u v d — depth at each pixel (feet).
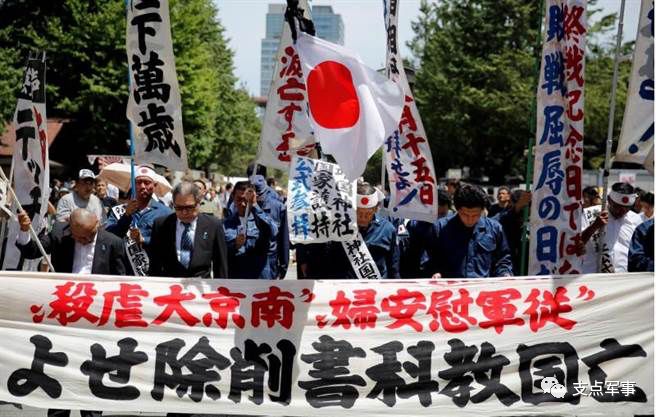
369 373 20.62
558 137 23.38
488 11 127.65
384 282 21.09
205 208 51.34
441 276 23.27
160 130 22.47
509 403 20.71
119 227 23.77
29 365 20.18
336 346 20.71
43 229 24.95
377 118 19.51
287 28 24.14
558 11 23.27
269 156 24.52
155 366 20.39
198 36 119.03
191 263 22.62
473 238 23.04
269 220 29.30
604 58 126.00
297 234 21.67
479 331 20.93
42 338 20.29
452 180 41.63
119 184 37.99
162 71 22.36
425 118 138.31
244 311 20.75
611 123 23.45
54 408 20.15
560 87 23.39
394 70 22.17
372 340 20.77
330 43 19.72
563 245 23.44
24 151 24.07
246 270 29.01
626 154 23.11
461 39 130.31
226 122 178.91
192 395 20.38
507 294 21.12
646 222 24.90
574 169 23.43
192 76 109.29
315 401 20.53
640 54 22.81
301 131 24.39
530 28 126.41
